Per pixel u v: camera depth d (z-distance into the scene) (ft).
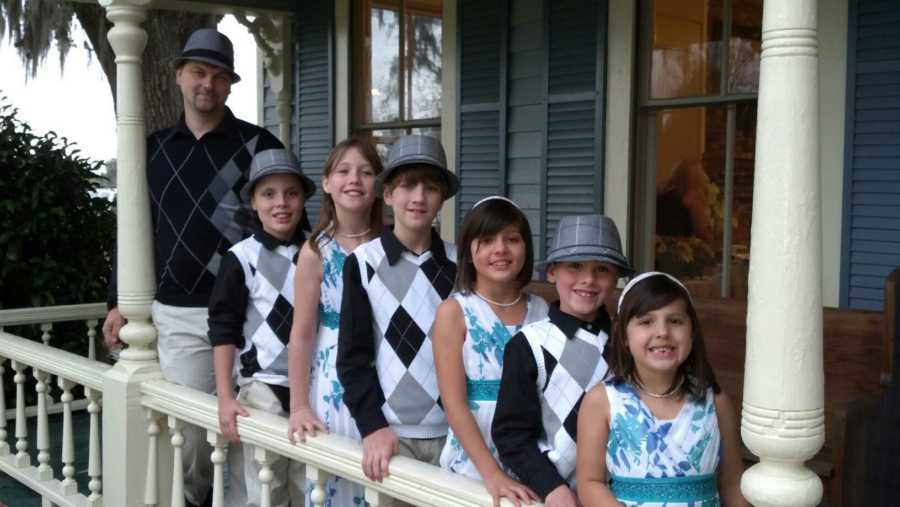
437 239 8.26
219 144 11.10
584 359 6.66
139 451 10.61
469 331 7.13
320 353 8.59
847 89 11.29
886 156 11.02
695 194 13.32
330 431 8.36
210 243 11.01
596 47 13.78
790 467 5.30
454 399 6.99
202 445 11.13
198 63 10.70
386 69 17.57
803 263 5.11
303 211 9.91
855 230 11.33
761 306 5.21
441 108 16.42
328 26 18.17
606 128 13.78
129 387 10.52
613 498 5.96
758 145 5.24
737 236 12.88
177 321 10.99
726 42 12.78
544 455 6.48
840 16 11.32
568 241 6.75
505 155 15.19
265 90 20.30
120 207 10.70
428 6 16.69
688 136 13.35
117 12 10.36
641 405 6.04
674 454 5.94
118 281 10.82
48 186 19.06
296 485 9.34
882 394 9.23
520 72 14.92
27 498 14.07
